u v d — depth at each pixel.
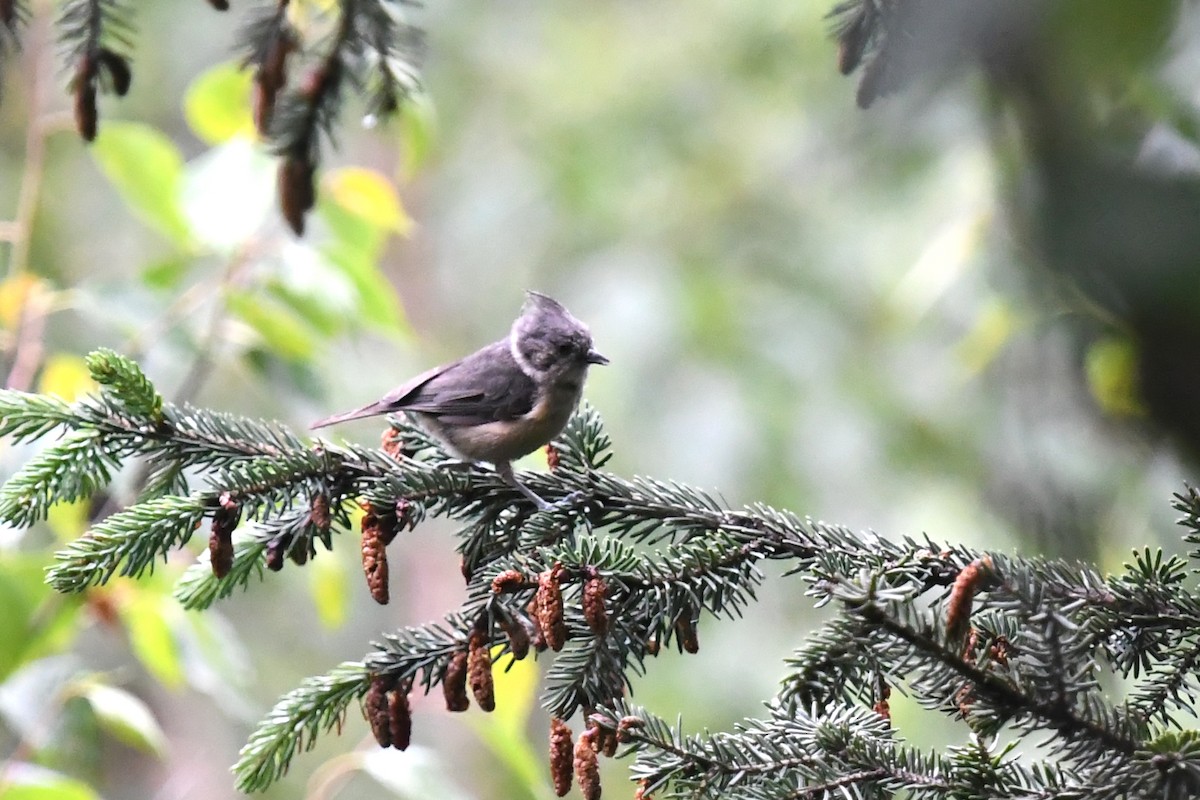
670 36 19.94
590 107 19.81
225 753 18.55
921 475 15.88
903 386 16.47
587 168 19.41
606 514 7.39
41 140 11.34
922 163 12.48
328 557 11.18
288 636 19.62
